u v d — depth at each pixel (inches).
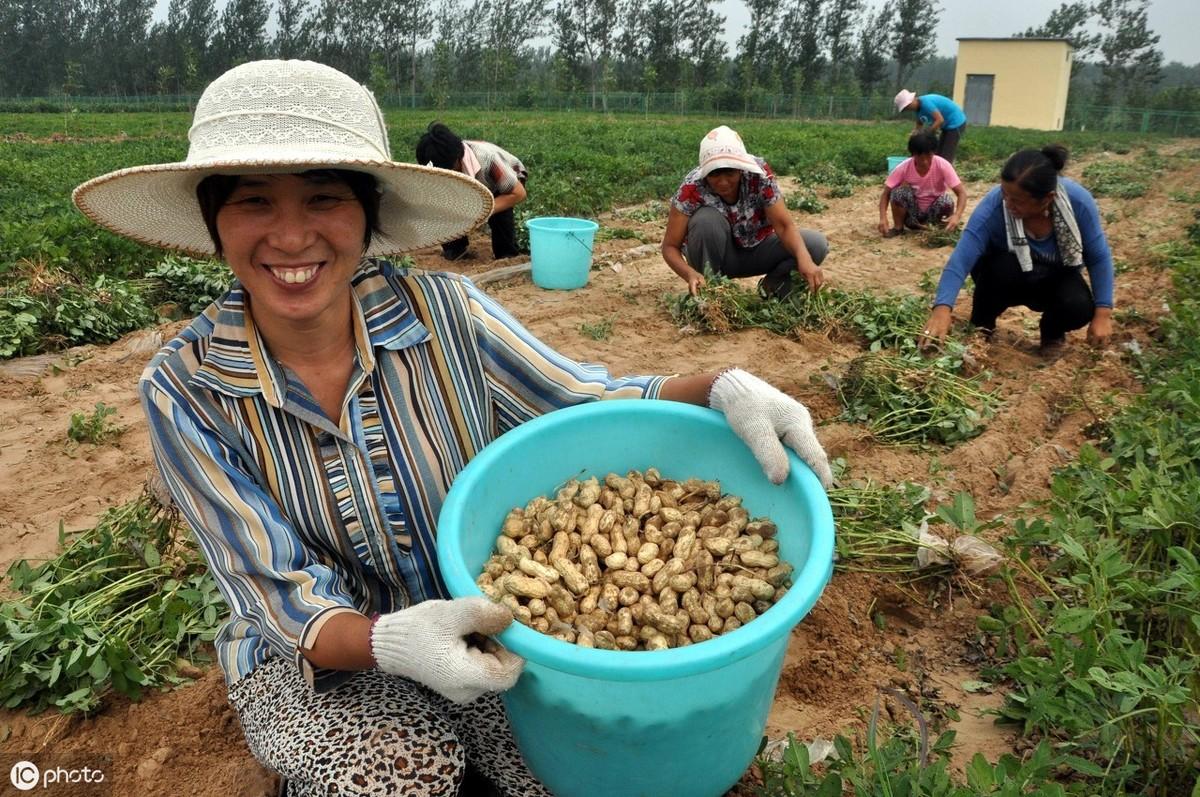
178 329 241.3
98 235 302.4
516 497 80.7
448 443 76.7
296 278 63.5
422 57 3324.3
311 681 64.4
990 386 186.5
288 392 68.6
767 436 72.9
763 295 234.4
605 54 2704.2
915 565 116.1
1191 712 83.9
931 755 86.1
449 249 328.5
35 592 110.0
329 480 71.1
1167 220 421.4
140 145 973.8
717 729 64.0
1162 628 95.5
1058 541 96.0
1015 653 101.3
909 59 2874.0
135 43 3321.9
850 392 175.6
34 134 1191.6
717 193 223.3
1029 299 205.6
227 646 77.9
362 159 60.9
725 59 2711.6
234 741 95.3
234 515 66.9
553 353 84.0
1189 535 99.3
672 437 82.9
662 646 66.9
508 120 1469.0
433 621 57.0
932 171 368.5
